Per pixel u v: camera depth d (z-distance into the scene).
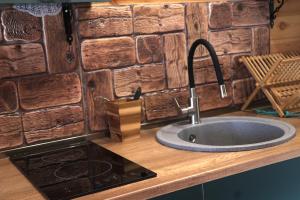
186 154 1.30
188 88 1.83
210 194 1.15
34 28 1.47
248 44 2.00
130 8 1.65
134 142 1.53
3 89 1.44
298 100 1.80
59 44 1.52
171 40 1.76
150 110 1.74
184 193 1.11
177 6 1.76
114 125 1.57
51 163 1.34
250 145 1.29
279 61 1.76
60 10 1.51
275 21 2.09
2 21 1.42
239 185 1.20
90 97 1.60
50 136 1.54
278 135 1.55
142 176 1.10
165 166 1.19
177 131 1.61
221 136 1.76
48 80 1.51
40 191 1.07
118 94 1.66
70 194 1.01
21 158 1.43
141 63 1.70
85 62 1.58
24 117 1.49
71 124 1.58
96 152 1.43
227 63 1.94
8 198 1.04
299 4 2.18
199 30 1.83
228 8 1.91
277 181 1.29
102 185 1.06
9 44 1.43
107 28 1.60
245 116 1.83
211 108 1.92
